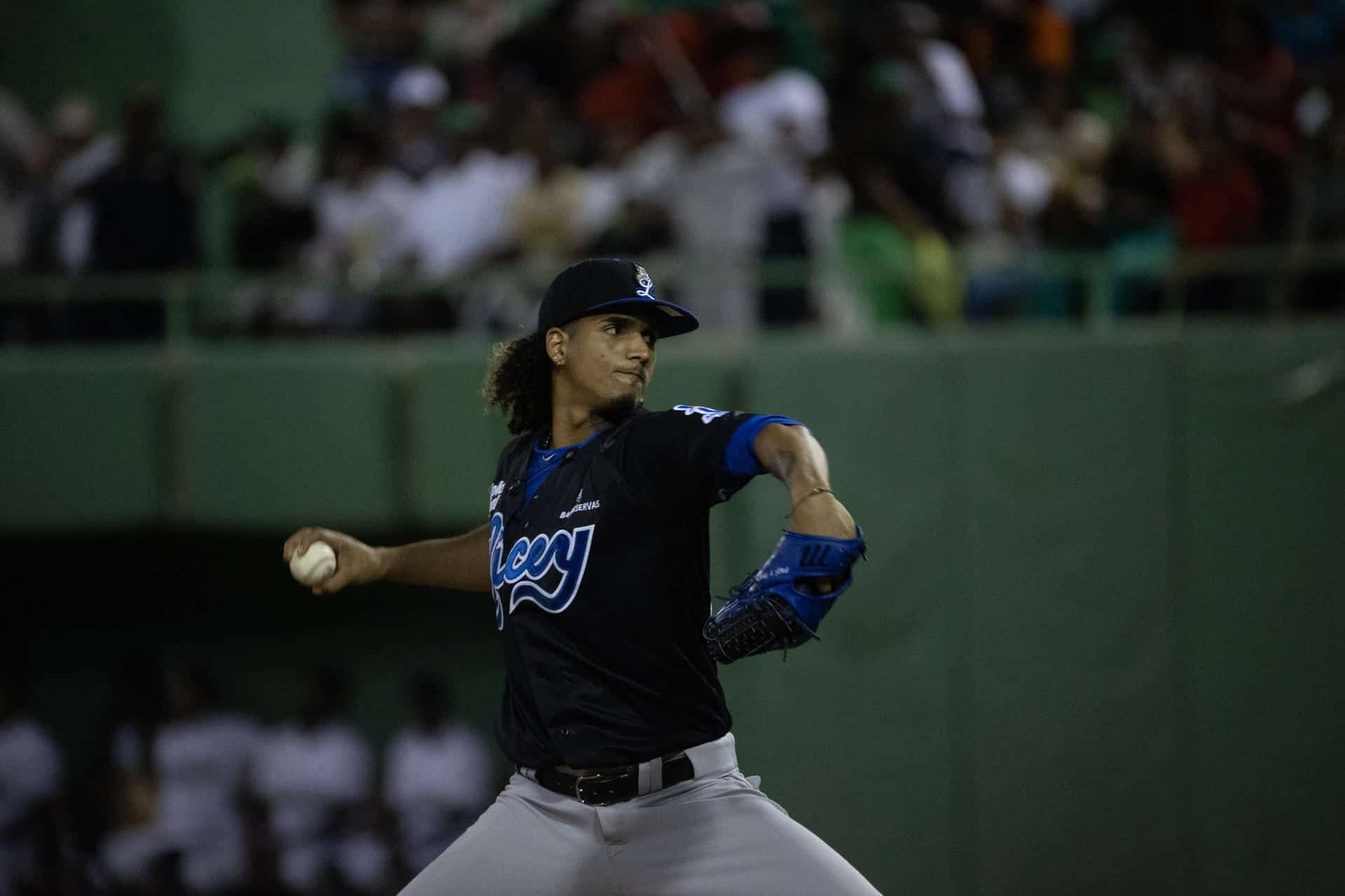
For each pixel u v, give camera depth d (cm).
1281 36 4350
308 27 5034
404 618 3800
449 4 4831
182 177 3562
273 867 3559
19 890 3584
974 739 3086
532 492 1283
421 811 3459
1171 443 3131
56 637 3841
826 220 3453
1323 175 3356
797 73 4056
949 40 4378
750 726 3059
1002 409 3139
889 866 3053
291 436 3341
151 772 3628
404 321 3462
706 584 1249
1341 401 3105
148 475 3375
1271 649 3094
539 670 1252
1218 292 3331
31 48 4978
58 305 3497
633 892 1254
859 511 3106
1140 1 4562
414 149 3728
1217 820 3072
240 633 3834
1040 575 3114
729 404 3152
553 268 3397
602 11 4338
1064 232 3512
